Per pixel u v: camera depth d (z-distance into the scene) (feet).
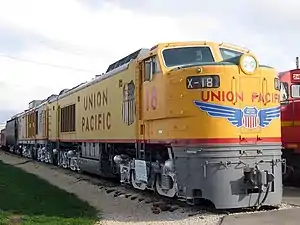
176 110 32.76
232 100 31.65
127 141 43.01
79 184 53.47
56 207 36.60
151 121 37.19
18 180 59.31
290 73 47.39
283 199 38.06
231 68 31.81
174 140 33.19
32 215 33.14
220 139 31.35
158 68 35.58
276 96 33.91
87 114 59.31
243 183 31.63
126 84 43.32
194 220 29.66
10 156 142.51
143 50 43.09
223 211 31.99
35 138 109.70
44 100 104.94
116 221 30.78
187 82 32.14
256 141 32.32
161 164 36.37
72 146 75.51
